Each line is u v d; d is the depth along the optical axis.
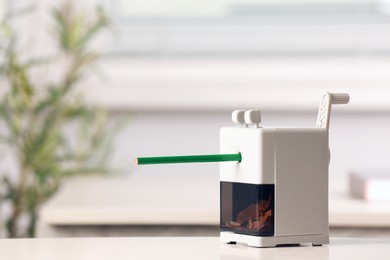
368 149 3.36
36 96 3.15
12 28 3.41
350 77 3.41
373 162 3.35
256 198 1.27
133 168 3.36
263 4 3.56
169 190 2.70
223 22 3.55
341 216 2.17
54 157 3.01
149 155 3.37
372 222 2.16
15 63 3.07
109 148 3.16
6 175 3.24
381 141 3.35
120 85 3.38
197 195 2.55
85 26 3.38
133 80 3.39
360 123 3.36
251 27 3.54
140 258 1.16
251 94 3.39
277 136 1.27
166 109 3.38
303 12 3.54
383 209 2.24
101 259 1.15
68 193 2.60
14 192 2.98
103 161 3.13
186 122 3.39
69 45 3.04
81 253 1.20
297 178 1.28
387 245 1.30
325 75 3.42
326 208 1.30
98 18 3.26
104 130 3.34
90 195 2.55
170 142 3.38
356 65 3.45
